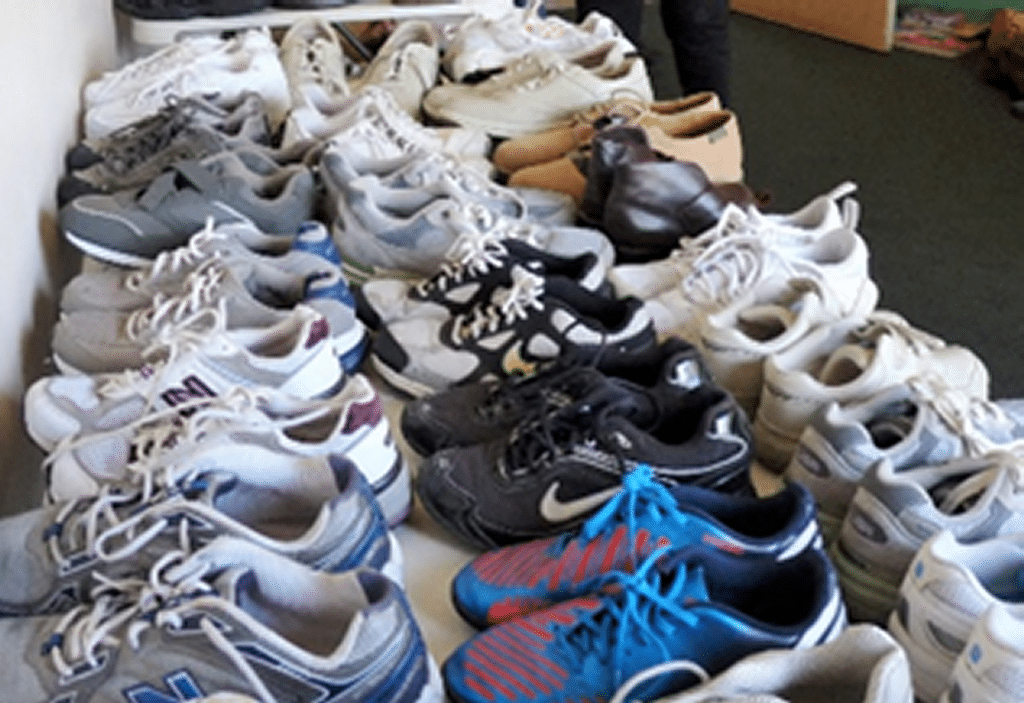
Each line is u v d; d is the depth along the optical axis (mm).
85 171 1281
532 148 1529
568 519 801
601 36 1818
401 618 637
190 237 1102
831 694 645
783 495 743
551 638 688
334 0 1965
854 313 1081
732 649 662
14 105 1074
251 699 575
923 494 771
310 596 659
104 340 928
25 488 992
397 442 983
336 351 984
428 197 1203
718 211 1210
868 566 798
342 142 1313
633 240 1223
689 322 1088
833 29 4297
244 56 1552
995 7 4305
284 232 1165
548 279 1010
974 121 3570
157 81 1483
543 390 878
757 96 3785
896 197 3088
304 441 811
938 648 719
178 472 720
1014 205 3041
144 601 632
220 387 847
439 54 1891
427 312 1061
